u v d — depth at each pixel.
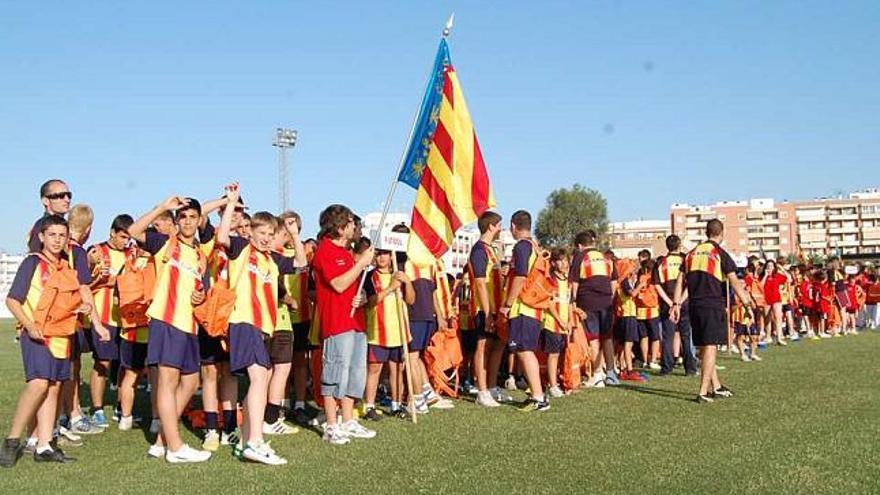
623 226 144.12
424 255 9.18
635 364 15.58
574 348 11.16
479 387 10.19
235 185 7.40
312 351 9.33
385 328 9.15
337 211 7.94
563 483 5.84
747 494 5.48
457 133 9.59
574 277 12.05
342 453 7.12
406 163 9.27
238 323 7.04
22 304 6.74
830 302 22.55
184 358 7.00
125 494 5.73
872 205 135.62
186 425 8.87
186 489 5.86
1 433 8.31
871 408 9.00
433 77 9.59
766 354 16.39
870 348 17.50
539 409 9.42
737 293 9.87
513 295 9.48
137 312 8.06
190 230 7.20
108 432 8.49
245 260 7.18
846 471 6.06
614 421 8.50
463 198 9.49
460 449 7.15
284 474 6.32
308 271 9.25
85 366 16.09
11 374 13.91
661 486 5.71
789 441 7.19
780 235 136.12
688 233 139.12
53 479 6.23
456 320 11.40
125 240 9.12
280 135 42.03
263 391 7.00
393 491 5.71
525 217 9.72
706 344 9.77
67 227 6.99
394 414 9.41
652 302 13.64
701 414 8.83
